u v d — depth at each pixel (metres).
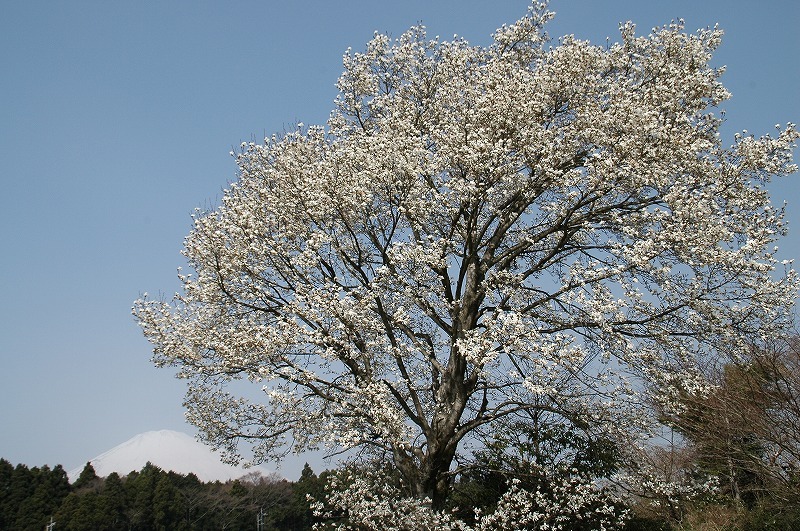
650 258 14.66
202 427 17.16
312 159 18.64
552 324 15.97
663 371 15.10
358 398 15.32
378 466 18.42
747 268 14.41
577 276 14.81
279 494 62.94
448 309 16.53
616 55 17.70
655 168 14.79
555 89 17.03
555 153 15.96
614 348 14.95
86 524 52.81
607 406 15.79
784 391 14.55
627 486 17.98
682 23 17.20
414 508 15.34
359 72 20.02
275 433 16.61
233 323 16.98
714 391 15.03
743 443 15.80
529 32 19.33
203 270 17.25
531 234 17.91
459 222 17.50
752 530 15.55
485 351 14.52
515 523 15.48
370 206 17.02
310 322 15.70
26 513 54.47
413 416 16.08
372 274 16.91
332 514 17.89
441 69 19.47
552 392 14.71
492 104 16.58
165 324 16.95
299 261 16.17
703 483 18.41
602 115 15.73
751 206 15.11
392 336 16.61
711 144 14.92
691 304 14.91
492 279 16.41
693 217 14.38
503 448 18.62
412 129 17.73
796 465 14.84
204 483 67.25
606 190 15.45
